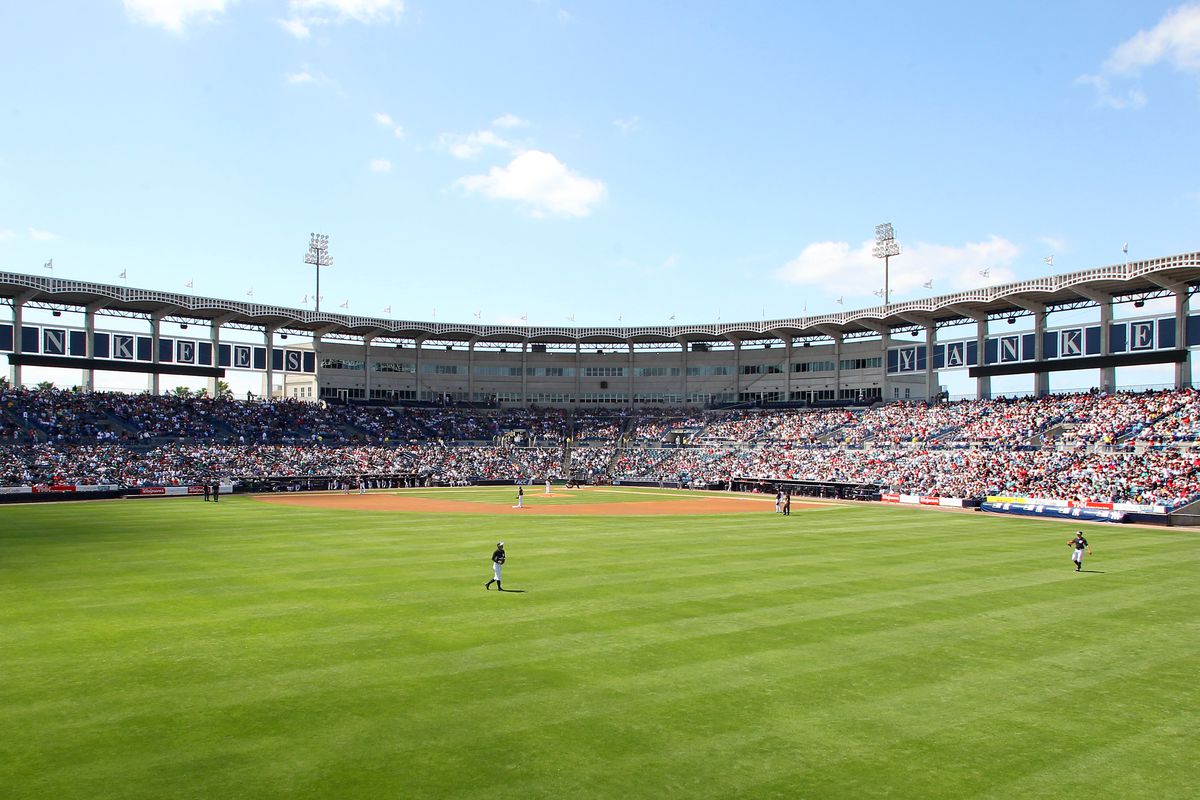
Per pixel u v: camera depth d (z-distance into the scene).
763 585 30.88
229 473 90.88
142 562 35.44
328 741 15.06
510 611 25.94
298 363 119.44
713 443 115.00
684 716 16.55
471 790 13.08
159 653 20.78
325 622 24.27
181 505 68.19
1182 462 66.31
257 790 13.01
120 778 13.40
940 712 16.92
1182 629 24.14
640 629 23.66
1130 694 18.19
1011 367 94.69
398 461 106.50
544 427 126.00
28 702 17.03
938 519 59.97
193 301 99.06
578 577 32.47
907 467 87.06
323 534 46.81
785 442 107.88
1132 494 62.12
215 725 15.82
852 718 16.53
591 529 51.31
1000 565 36.44
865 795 13.06
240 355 111.44
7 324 91.94
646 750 14.79
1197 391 77.31
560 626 23.95
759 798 12.92
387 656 20.66
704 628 23.83
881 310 103.00
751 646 21.88
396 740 15.15
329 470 98.88
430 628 23.61
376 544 42.41
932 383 105.19
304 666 19.77
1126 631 23.84
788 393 124.38
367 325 115.56
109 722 15.93
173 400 103.31
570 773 13.76
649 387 133.50
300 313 107.81
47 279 88.50
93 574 32.25
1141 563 37.44
